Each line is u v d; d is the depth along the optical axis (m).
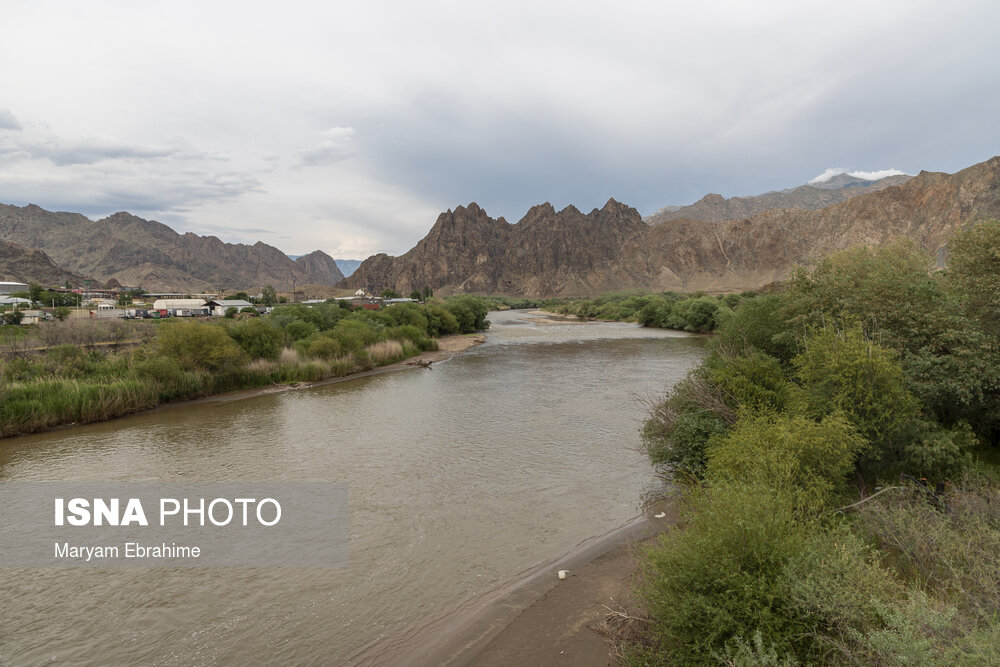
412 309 70.69
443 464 17.88
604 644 7.76
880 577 6.24
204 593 10.15
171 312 114.56
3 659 8.31
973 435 11.67
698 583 6.28
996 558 6.85
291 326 49.41
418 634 8.72
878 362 11.16
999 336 12.49
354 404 28.81
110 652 8.45
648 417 24.42
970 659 4.67
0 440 21.73
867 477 11.58
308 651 8.38
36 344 38.19
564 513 13.71
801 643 5.81
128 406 26.58
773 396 14.16
